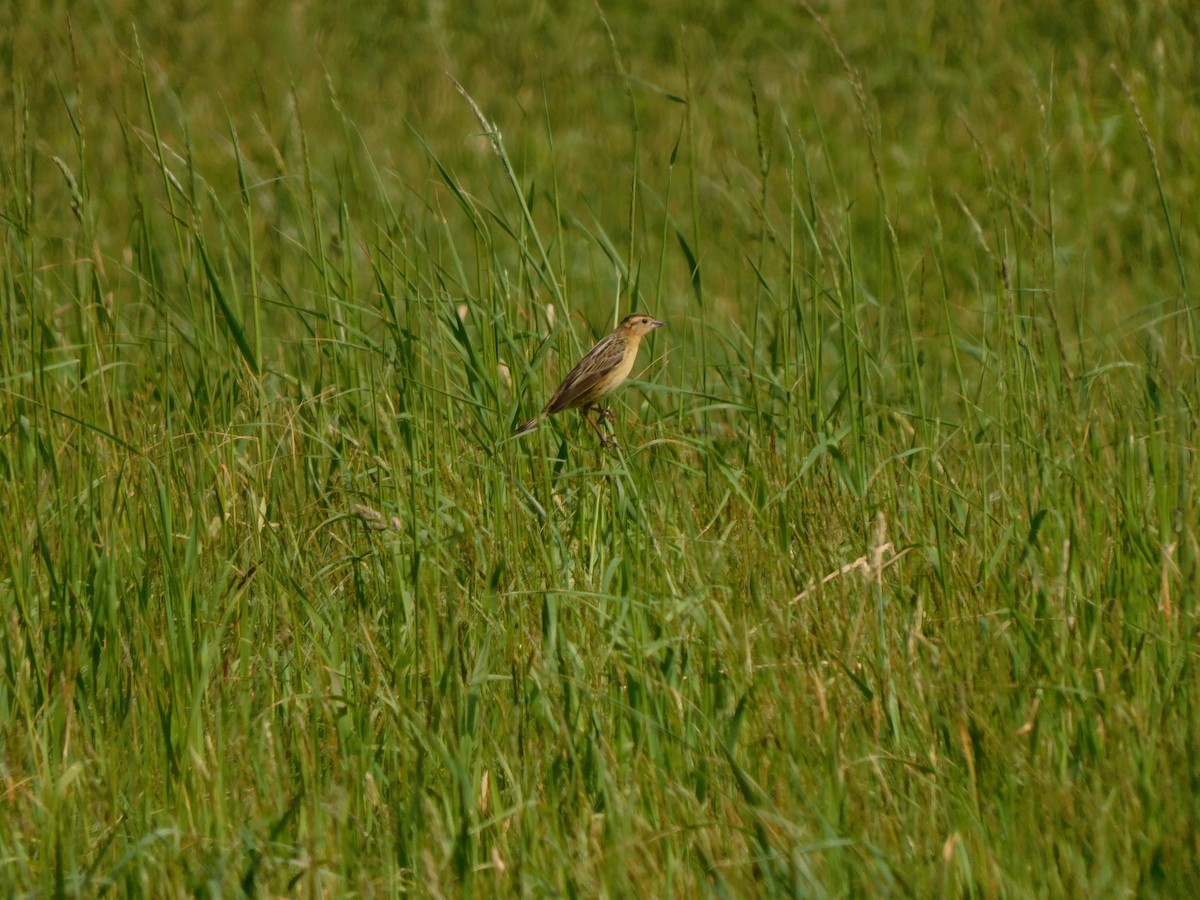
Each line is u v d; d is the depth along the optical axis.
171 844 13.02
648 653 15.09
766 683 14.88
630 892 12.10
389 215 21.73
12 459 19.33
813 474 19.28
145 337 22.86
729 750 13.60
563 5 58.19
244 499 18.66
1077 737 14.09
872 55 50.44
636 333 20.92
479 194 39.78
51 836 13.03
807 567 17.25
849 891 12.20
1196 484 17.78
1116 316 30.36
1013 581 16.42
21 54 47.91
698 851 12.68
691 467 20.09
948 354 29.86
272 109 46.09
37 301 24.58
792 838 12.23
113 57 49.34
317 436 19.81
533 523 17.92
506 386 21.08
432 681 15.14
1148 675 14.84
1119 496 16.98
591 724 14.33
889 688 14.61
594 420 20.81
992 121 43.72
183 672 15.35
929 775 13.62
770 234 21.23
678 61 51.41
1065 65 47.38
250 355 20.66
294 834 13.45
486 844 13.32
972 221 21.23
